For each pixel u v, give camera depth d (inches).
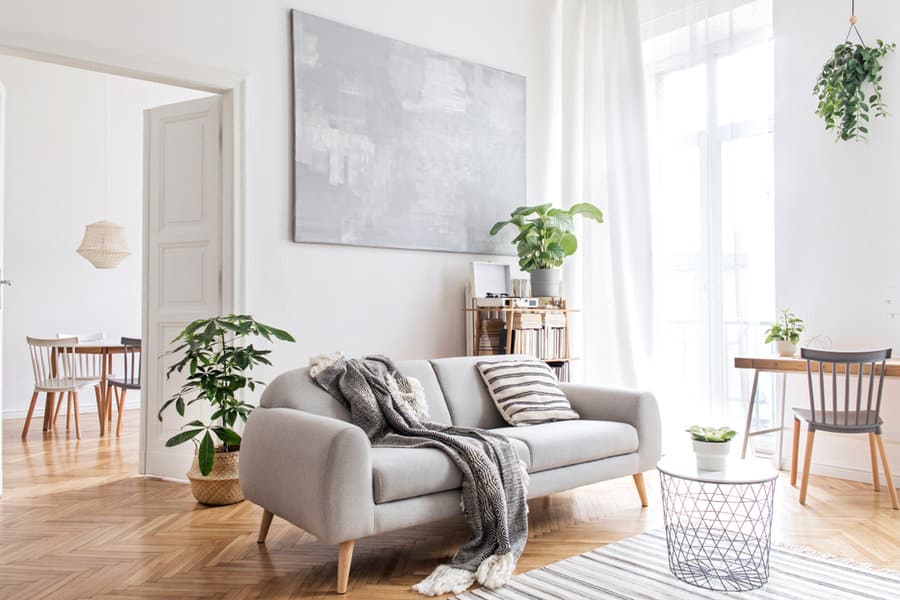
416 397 129.5
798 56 171.8
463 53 203.6
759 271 181.5
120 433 226.2
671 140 198.8
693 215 194.1
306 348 170.1
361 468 98.5
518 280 203.9
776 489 154.0
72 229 277.1
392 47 186.1
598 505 142.2
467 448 110.7
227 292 158.9
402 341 188.5
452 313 199.9
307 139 169.5
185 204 165.5
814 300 168.7
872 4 160.2
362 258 181.0
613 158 206.4
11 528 127.0
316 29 171.6
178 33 151.4
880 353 135.9
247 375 159.8
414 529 127.3
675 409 196.5
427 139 193.0
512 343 190.4
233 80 158.1
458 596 96.9
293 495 103.1
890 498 144.2
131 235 291.3
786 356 166.1
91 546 117.3
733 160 184.9
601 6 212.2
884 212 157.8
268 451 110.7
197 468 144.7
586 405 146.6
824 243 167.0
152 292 169.2
